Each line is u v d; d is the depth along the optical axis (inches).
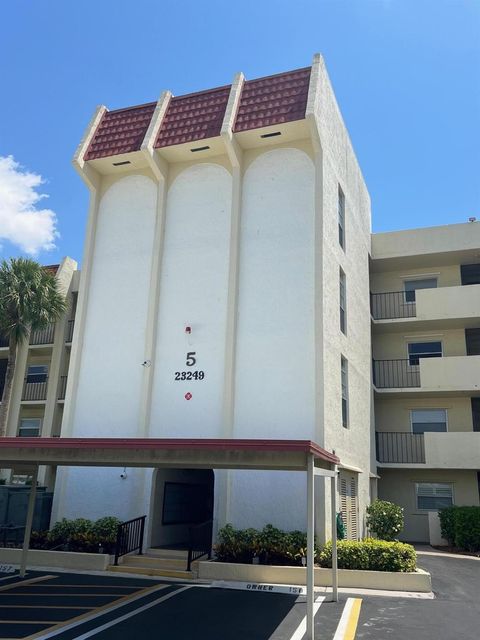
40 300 953.5
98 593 467.8
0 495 690.8
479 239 941.8
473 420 932.6
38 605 424.5
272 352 635.5
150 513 631.8
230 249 684.7
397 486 924.6
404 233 980.6
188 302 690.2
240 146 708.0
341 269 740.7
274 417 614.9
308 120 657.6
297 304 641.6
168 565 569.9
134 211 754.2
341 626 375.2
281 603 438.6
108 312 726.5
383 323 953.5
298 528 573.9
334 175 741.3
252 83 722.2
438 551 763.4
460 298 919.7
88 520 633.6
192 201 726.5
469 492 887.1
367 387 850.1
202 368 661.3
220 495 601.9
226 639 341.1
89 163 761.6
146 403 666.8
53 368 1054.4
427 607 435.2
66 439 396.2
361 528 734.5
